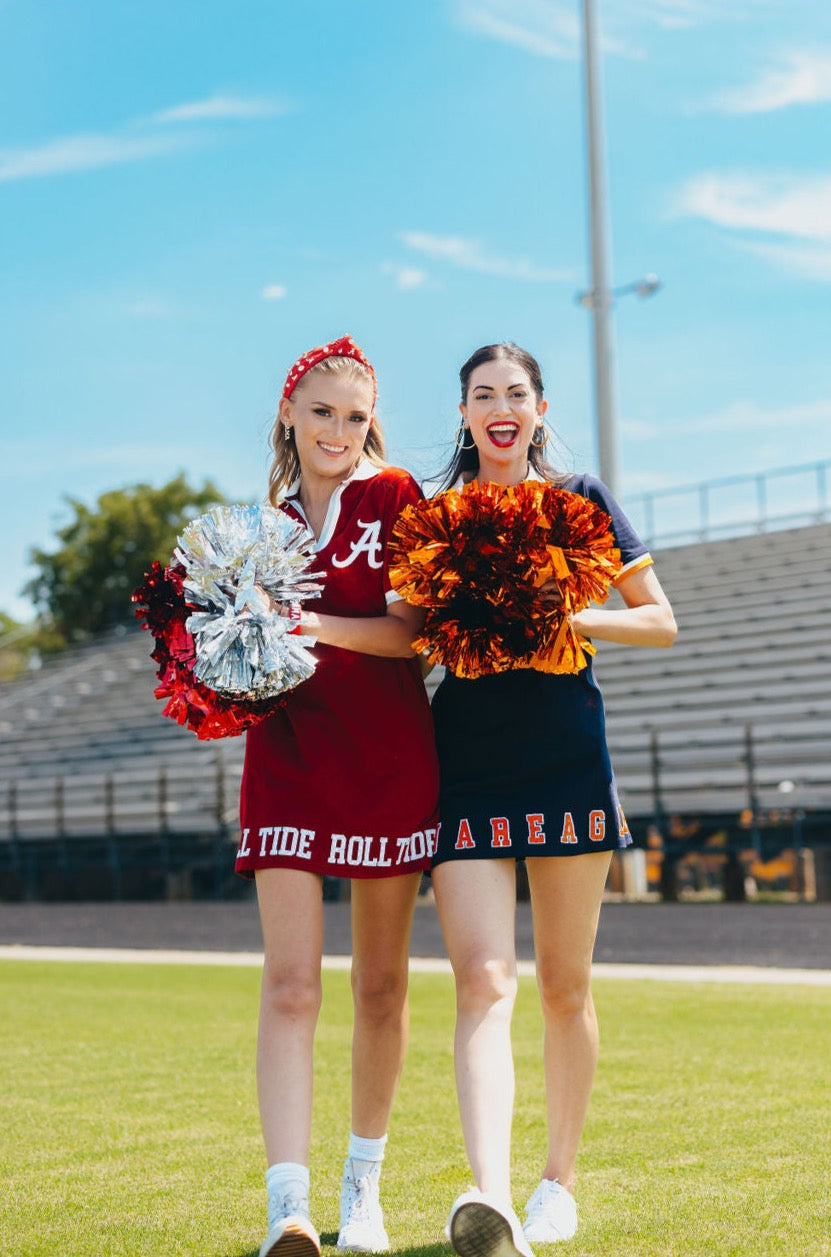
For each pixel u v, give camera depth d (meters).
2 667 36.16
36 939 15.20
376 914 2.88
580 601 2.78
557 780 2.89
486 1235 2.31
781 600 16.75
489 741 2.89
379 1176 3.21
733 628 16.38
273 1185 2.46
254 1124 4.27
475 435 3.12
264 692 2.70
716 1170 3.43
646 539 20.88
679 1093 4.59
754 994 7.82
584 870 2.91
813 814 12.33
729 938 10.34
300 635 2.71
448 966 10.45
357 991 2.94
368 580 2.93
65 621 34.06
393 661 2.88
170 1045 6.14
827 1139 3.79
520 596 2.75
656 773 13.10
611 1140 3.83
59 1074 5.30
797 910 10.02
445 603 2.77
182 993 8.74
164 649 2.88
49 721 22.23
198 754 17.66
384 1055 2.93
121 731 20.36
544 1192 2.89
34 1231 2.98
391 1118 4.26
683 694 15.18
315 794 2.76
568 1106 2.95
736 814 12.69
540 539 2.74
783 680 14.66
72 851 17.48
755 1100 4.44
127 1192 3.36
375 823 2.78
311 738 2.79
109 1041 6.29
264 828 2.77
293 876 2.73
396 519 2.94
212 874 16.06
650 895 15.59
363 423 3.01
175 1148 3.90
